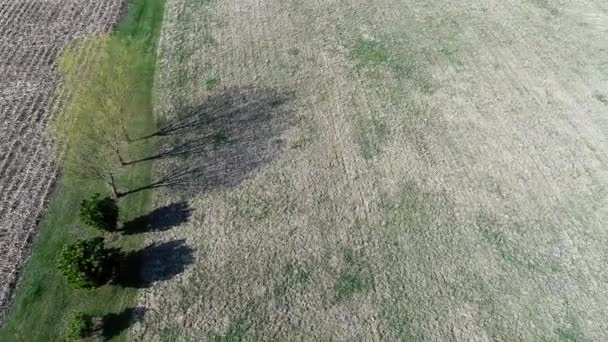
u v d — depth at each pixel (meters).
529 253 14.85
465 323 13.40
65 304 13.77
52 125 18.33
